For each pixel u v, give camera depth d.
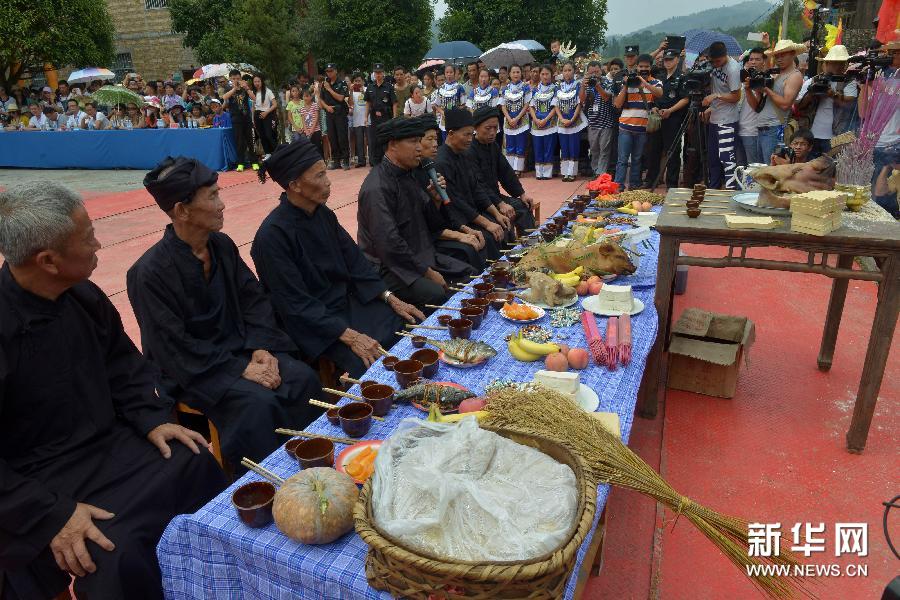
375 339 3.55
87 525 1.96
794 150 6.07
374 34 27.34
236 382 2.75
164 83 17.20
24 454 2.16
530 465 1.58
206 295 2.85
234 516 1.74
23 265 2.00
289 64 20.55
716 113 7.82
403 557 1.26
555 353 2.55
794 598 1.72
